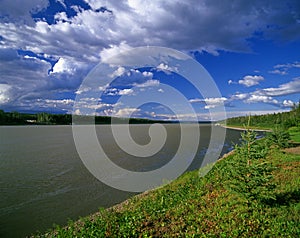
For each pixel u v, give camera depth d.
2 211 15.66
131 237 8.82
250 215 9.88
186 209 11.31
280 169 17.50
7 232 13.06
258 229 8.84
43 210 15.78
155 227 9.60
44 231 13.05
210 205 11.55
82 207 16.30
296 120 61.53
